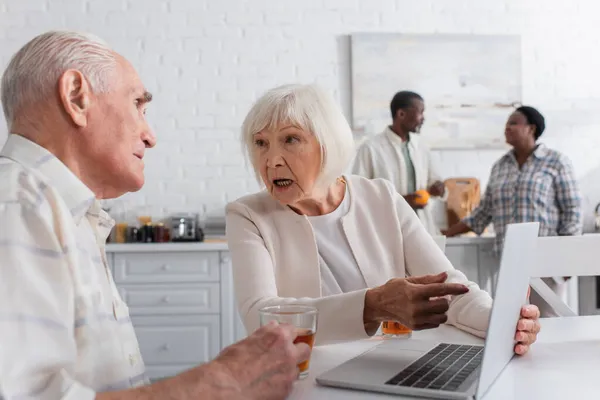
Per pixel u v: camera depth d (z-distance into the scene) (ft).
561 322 4.28
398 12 12.77
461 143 12.81
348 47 12.67
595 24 13.08
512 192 11.19
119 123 2.85
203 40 12.49
